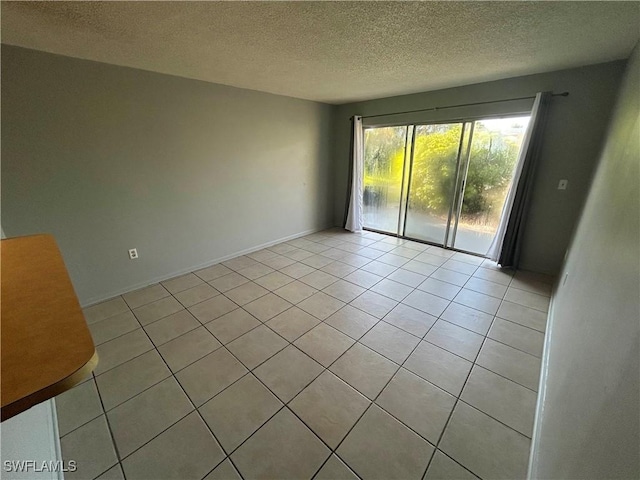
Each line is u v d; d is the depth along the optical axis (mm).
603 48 2199
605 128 2580
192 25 1719
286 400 1666
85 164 2484
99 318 2479
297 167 4531
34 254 762
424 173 4242
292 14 1587
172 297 2850
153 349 2096
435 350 2076
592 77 2672
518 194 3199
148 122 2801
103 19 1629
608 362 784
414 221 4570
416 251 4148
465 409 1600
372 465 1318
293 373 1866
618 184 1317
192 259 3461
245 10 1536
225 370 1896
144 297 2848
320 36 1897
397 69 2693
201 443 1425
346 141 4938
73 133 2381
